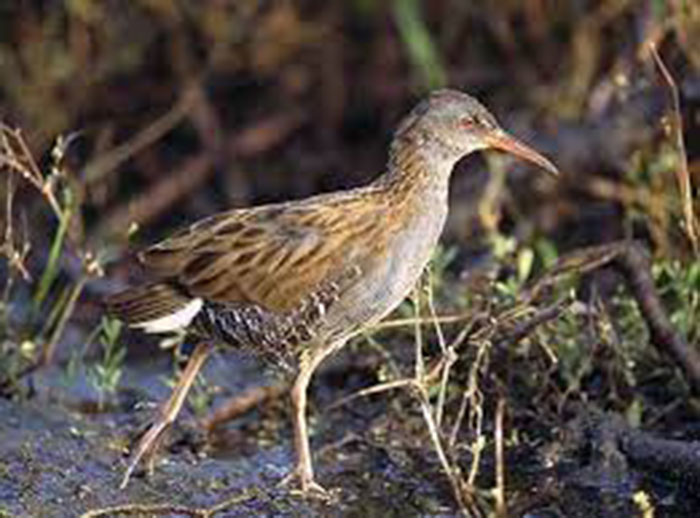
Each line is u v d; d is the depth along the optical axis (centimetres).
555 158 1706
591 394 1408
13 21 1912
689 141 1650
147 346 1573
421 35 1811
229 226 1266
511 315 1327
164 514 1227
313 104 1938
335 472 1335
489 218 1609
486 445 1361
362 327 1278
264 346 1273
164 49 1947
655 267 1473
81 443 1351
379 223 1253
